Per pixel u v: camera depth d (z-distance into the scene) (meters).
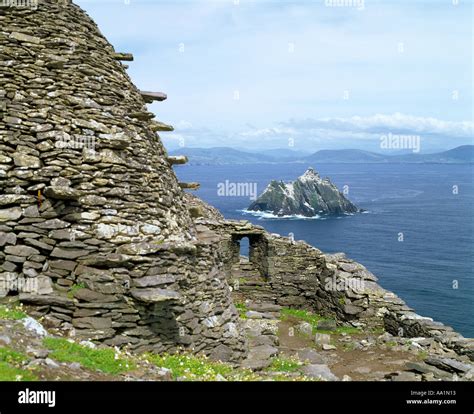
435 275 61.09
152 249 12.83
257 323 20.28
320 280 25.91
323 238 86.94
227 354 14.58
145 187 13.92
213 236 17.17
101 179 13.01
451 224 109.19
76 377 8.84
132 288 12.22
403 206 144.50
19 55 13.16
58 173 12.58
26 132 12.70
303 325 22.44
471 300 49.75
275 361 15.42
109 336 11.73
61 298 11.64
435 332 19.98
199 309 14.23
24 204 12.26
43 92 13.11
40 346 9.55
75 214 12.52
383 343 20.14
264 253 26.66
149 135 15.28
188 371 11.32
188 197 28.67
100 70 14.16
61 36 13.74
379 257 72.19
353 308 23.31
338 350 19.58
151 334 12.39
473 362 17.30
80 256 12.23
